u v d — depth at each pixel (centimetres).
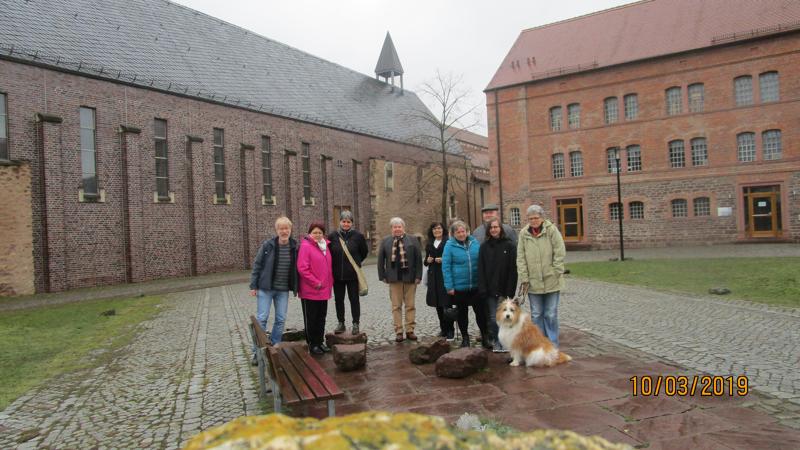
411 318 978
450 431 177
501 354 825
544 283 793
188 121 2970
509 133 3972
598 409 554
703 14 3547
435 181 5462
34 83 2262
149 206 2705
